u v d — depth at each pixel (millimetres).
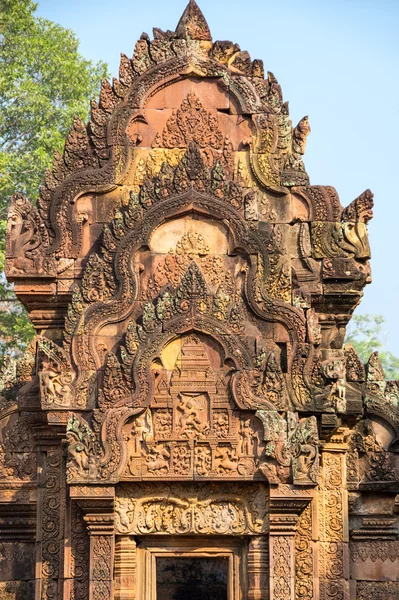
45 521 22266
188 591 21828
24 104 36438
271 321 21859
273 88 23641
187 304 21359
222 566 21906
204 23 23719
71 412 21453
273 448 20953
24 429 22891
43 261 22859
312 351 21750
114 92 23438
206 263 22188
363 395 23281
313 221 23203
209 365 21297
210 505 21422
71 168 23219
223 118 23500
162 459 21047
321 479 22594
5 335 37188
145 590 21406
